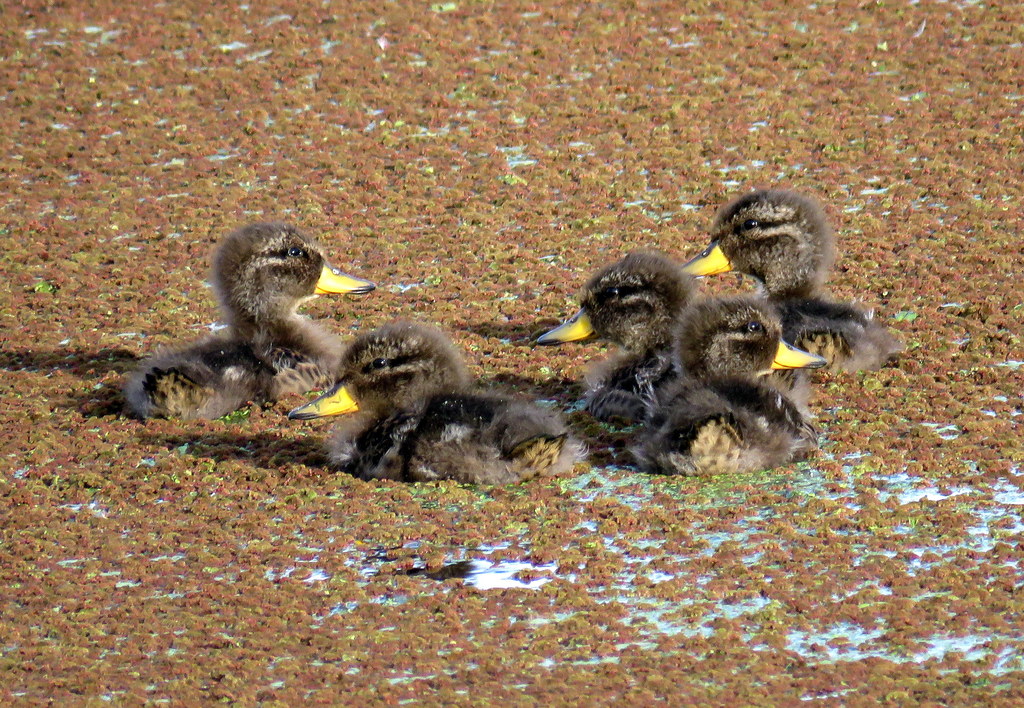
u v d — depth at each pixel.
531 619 10.88
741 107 21.47
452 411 13.31
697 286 16.03
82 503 13.22
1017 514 12.01
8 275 18.53
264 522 12.62
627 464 13.46
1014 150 19.89
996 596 10.79
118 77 23.38
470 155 20.81
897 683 9.77
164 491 13.34
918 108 21.11
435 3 25.05
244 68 23.41
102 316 17.48
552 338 15.20
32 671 10.48
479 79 22.66
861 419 13.98
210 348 15.40
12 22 25.11
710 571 11.38
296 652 10.60
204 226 19.47
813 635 10.45
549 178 20.12
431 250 18.66
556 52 23.20
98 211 20.02
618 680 9.96
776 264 16.30
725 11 24.09
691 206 19.20
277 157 21.16
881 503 12.27
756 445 12.98
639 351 14.97
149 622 11.10
